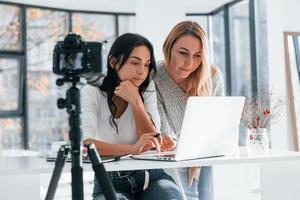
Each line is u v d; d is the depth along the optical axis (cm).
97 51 128
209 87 209
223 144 172
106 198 125
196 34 197
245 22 601
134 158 163
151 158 159
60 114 675
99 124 184
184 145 154
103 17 697
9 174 136
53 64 129
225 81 655
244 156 171
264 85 549
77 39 128
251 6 579
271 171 187
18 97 647
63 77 128
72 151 124
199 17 699
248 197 225
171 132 218
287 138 440
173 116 217
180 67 199
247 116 190
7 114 638
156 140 171
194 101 150
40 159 172
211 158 165
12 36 638
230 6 639
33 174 148
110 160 154
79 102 126
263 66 557
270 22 471
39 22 659
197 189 216
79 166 124
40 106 663
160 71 216
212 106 159
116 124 182
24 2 634
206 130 161
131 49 179
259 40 567
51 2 637
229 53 643
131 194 177
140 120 180
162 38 568
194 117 153
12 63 641
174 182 185
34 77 659
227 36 645
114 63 182
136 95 180
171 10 571
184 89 215
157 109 204
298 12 460
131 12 700
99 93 182
